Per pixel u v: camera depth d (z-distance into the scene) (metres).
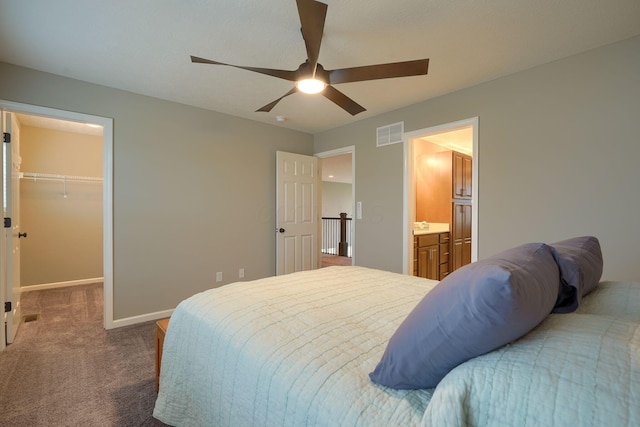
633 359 0.57
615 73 2.15
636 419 0.48
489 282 0.65
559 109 2.39
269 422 0.93
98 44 2.19
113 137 2.95
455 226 4.64
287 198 4.22
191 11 1.83
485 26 1.97
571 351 0.63
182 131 3.38
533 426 0.55
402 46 2.20
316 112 3.64
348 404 0.79
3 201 2.46
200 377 1.31
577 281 0.95
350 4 1.76
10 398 1.82
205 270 3.57
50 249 4.41
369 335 1.15
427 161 4.82
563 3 1.75
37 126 4.28
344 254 7.90
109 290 2.93
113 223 2.96
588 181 2.26
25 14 1.85
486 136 2.78
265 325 1.22
